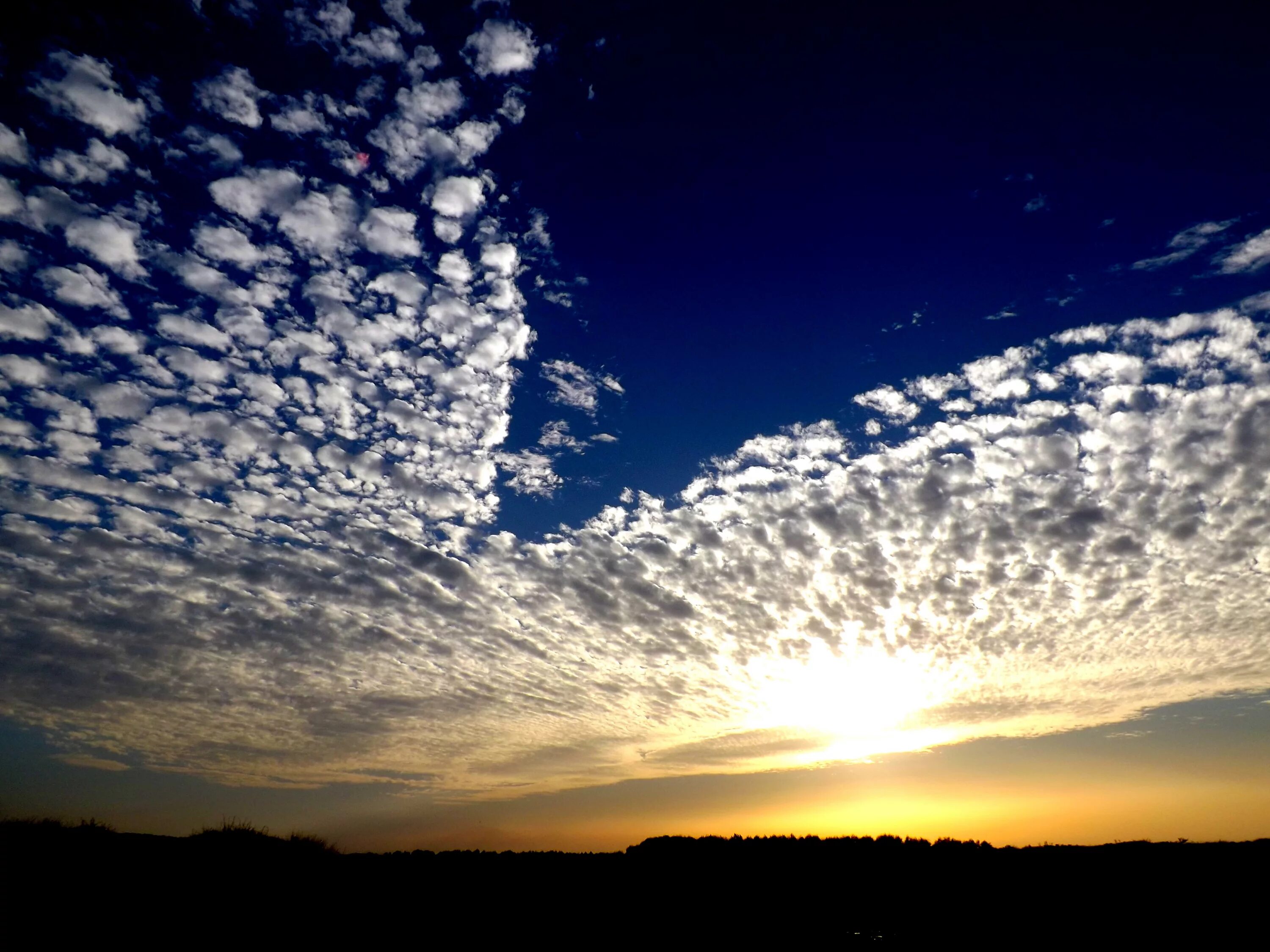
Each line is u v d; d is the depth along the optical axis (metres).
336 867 20.56
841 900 19.88
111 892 15.24
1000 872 23.22
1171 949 14.05
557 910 17.80
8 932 12.51
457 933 14.99
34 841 17.69
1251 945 14.29
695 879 23.16
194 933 13.43
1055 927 16.08
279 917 15.05
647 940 15.05
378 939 14.07
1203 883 19.69
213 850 19.75
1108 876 21.33
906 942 14.84
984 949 14.21
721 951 14.08
